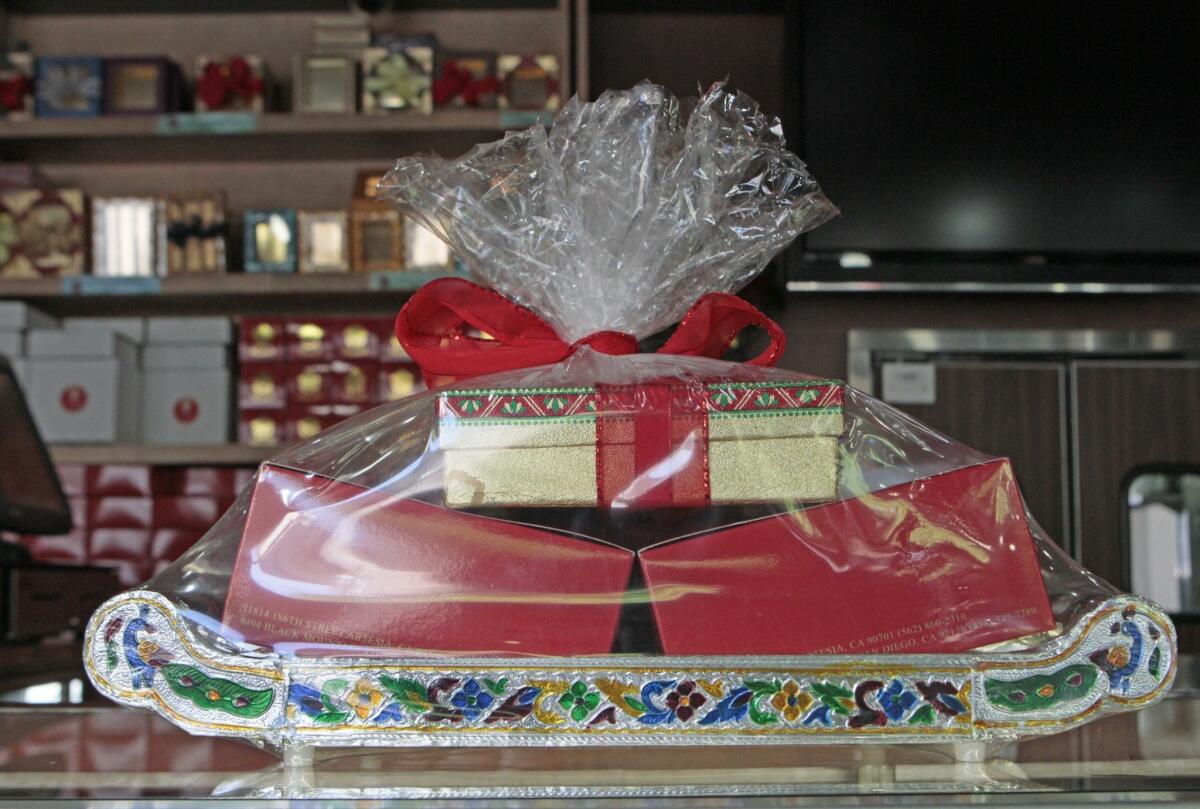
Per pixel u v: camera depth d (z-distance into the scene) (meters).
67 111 2.47
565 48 2.49
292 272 2.43
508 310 0.57
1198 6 2.49
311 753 0.44
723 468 0.48
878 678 0.44
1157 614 0.45
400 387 2.36
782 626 0.47
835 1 2.48
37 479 1.62
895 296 2.66
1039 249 2.44
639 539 0.48
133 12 2.70
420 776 0.39
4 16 2.68
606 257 0.61
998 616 0.47
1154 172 2.46
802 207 0.63
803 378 0.49
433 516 0.47
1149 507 2.57
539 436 0.48
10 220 2.45
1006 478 0.49
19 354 2.31
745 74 2.74
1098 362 2.58
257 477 0.48
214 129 2.43
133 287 2.41
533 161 0.62
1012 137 2.46
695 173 0.61
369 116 2.43
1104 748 0.46
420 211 0.62
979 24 2.48
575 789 0.35
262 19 2.72
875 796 0.34
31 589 1.38
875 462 0.49
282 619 0.46
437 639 0.46
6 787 0.36
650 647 0.47
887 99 2.46
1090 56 2.48
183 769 0.42
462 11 2.71
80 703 0.65
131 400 2.39
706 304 0.56
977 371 2.58
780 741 0.43
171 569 0.48
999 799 0.34
